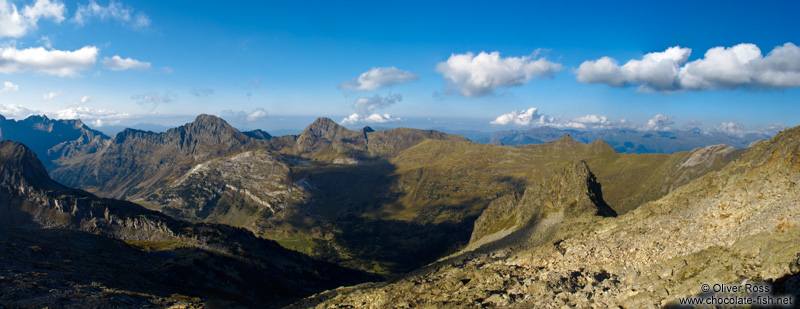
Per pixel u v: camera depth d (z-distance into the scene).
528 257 67.75
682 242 49.34
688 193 64.94
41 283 93.12
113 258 149.50
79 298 88.56
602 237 64.50
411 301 60.59
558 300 44.66
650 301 38.25
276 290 188.75
